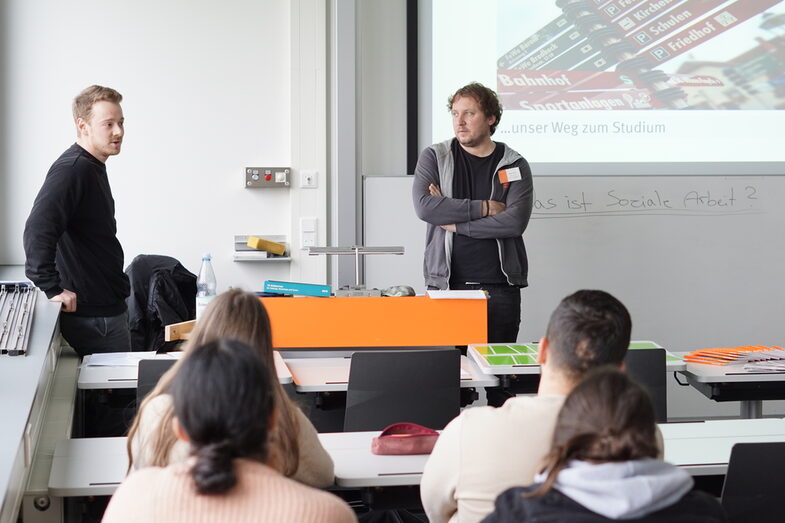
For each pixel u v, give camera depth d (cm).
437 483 184
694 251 549
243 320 183
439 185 419
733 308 554
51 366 335
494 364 329
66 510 263
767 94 553
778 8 552
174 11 521
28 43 508
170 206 527
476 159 422
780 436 265
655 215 545
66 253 373
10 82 507
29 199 511
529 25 534
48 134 511
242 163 532
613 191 542
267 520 122
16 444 209
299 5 528
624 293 546
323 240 538
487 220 409
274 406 130
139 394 281
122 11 516
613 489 125
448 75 530
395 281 530
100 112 367
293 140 532
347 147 521
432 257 420
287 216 538
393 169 538
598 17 539
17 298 369
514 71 534
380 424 307
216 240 532
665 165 547
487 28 531
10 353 299
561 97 538
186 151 527
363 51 531
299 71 530
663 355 323
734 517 215
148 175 525
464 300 366
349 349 369
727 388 340
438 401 309
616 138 543
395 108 536
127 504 126
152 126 523
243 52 529
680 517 127
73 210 365
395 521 317
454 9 529
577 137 540
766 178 553
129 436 191
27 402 245
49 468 245
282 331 360
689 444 257
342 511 128
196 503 123
